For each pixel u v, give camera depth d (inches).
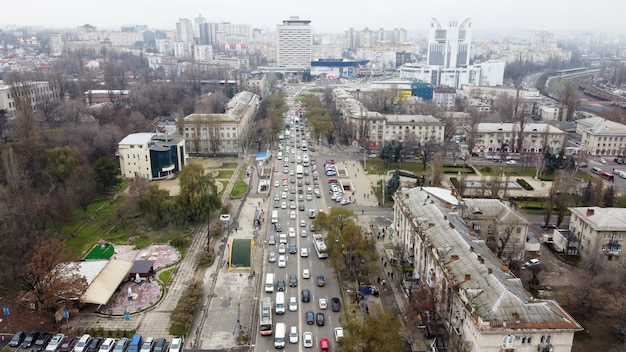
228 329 6077.8
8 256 6973.4
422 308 5984.3
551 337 4835.1
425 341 5689.0
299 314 6397.6
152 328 6023.6
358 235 7357.3
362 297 6737.2
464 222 7539.4
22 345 5615.2
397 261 7746.1
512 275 5782.5
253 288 7057.1
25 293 6520.7
